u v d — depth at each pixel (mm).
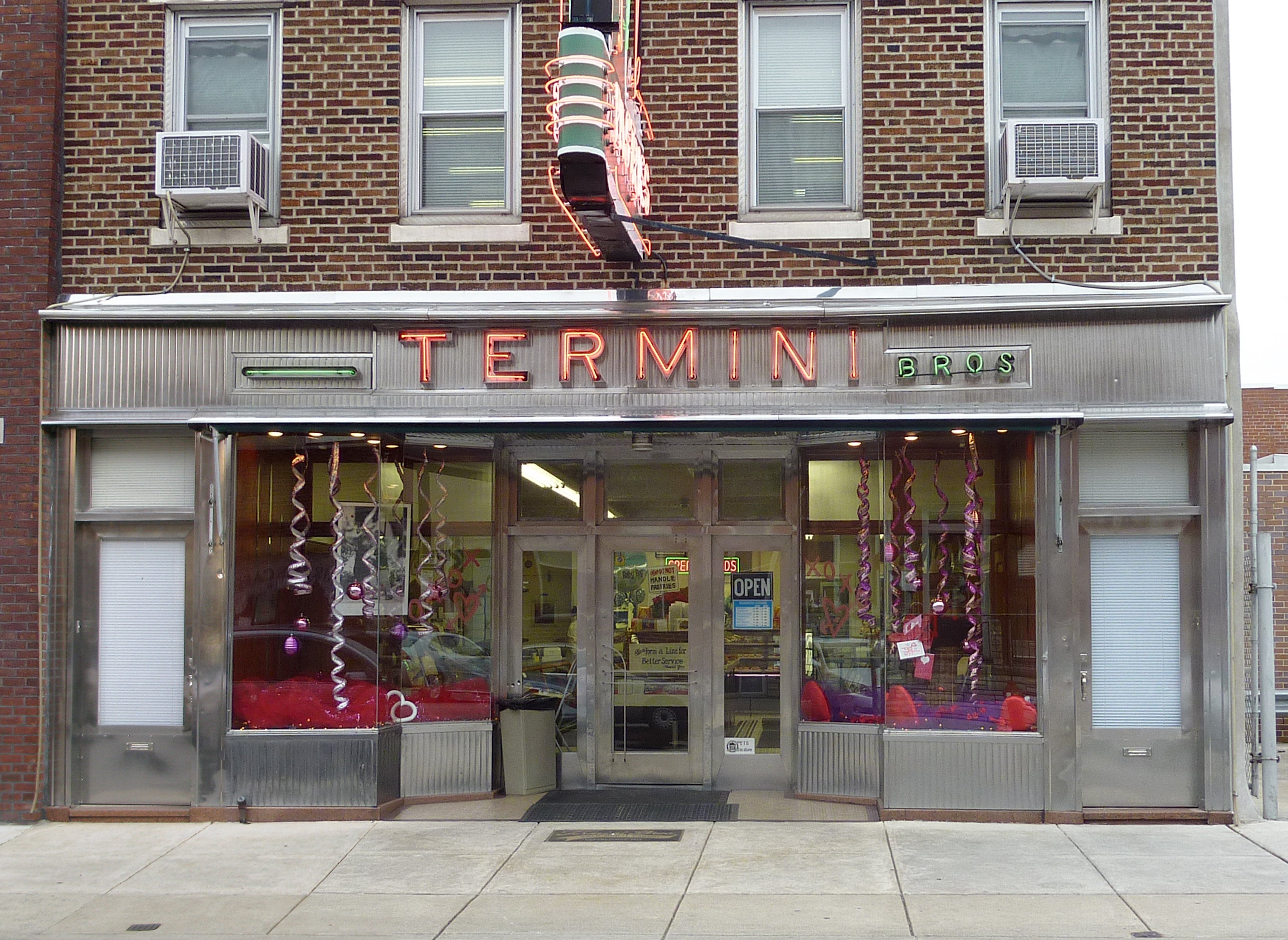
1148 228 9609
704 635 10617
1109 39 9758
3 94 10070
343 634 9922
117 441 10094
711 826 9320
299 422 9477
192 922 7176
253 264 10039
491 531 10734
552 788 10734
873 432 9867
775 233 9812
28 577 9805
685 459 10695
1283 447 18859
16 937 6949
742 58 10070
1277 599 13297
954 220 9734
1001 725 9445
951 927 6844
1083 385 9391
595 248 9500
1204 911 7098
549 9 10133
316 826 9484
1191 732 9359
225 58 10367
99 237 10102
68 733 9883
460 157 10273
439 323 9797
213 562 9773
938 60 9867
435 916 7219
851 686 10148
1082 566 9469
